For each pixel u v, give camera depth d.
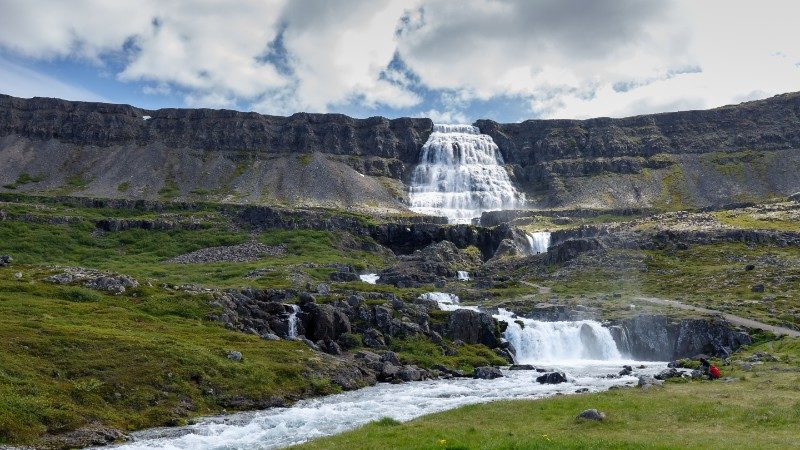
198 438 54.00
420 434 45.38
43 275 115.25
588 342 124.94
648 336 123.75
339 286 152.62
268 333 102.94
